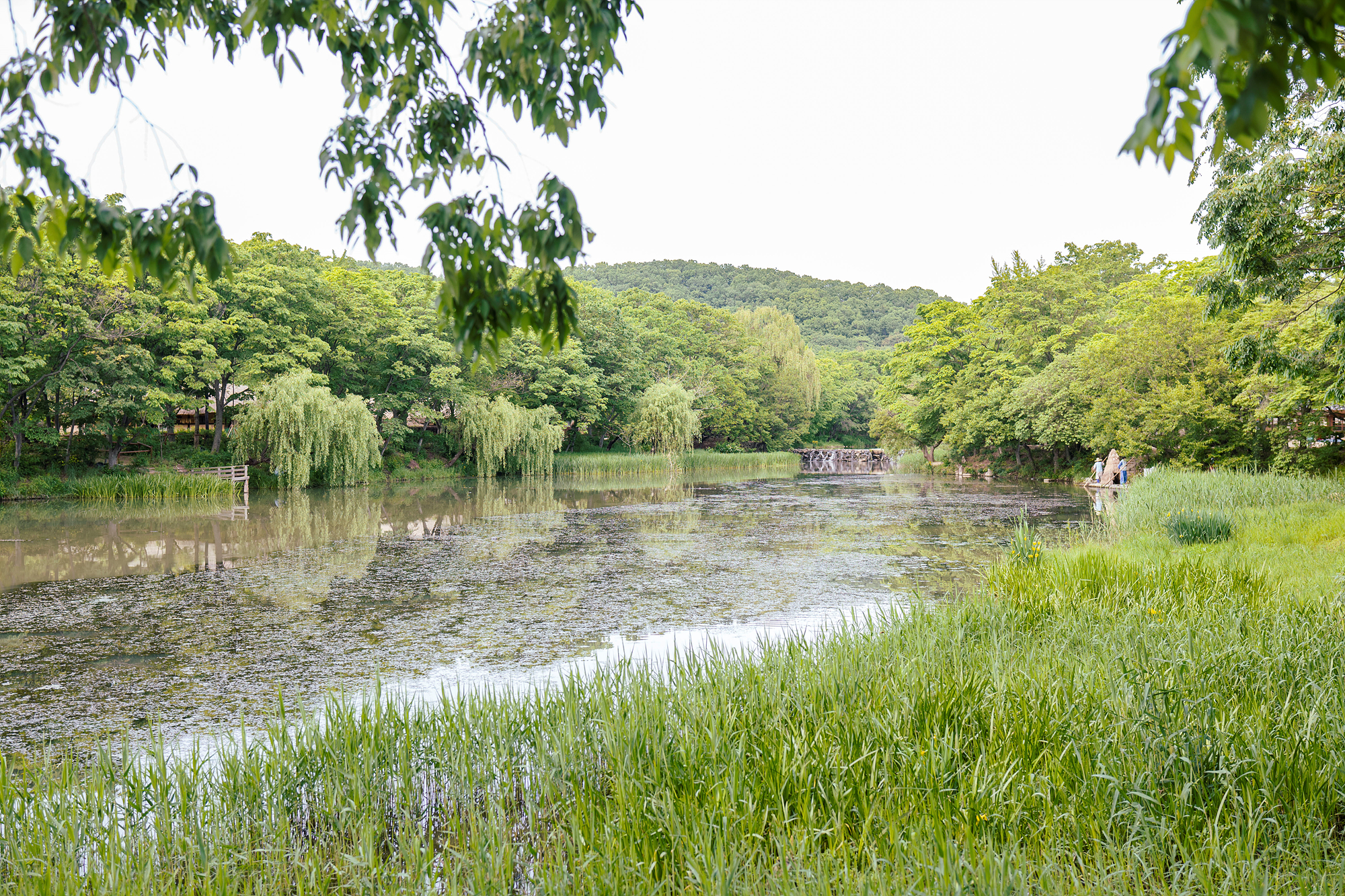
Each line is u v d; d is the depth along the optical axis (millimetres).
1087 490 34219
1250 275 11492
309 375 32031
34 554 16312
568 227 2551
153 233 2314
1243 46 1319
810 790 3908
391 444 43156
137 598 12180
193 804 4434
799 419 78562
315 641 9711
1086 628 7320
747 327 78250
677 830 3656
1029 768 4109
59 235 2424
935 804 3689
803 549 17234
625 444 60938
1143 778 3791
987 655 6312
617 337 60969
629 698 5336
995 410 42500
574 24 2750
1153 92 1505
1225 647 5840
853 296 183125
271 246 40531
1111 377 29969
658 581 13531
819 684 5223
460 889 3666
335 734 5129
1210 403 25953
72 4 2420
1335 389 12422
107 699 7633
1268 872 3135
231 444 32094
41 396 27531
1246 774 3736
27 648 9414
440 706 7059
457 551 16984
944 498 30891
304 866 3869
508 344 47062
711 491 36281
